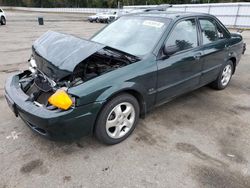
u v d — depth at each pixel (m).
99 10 48.47
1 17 17.44
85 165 2.35
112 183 2.14
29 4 72.19
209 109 3.68
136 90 2.62
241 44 4.63
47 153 2.51
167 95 3.15
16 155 2.46
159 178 2.21
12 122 3.09
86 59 2.45
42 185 2.10
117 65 2.68
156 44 2.87
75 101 2.18
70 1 70.88
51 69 2.39
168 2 51.22
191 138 2.86
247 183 2.18
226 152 2.61
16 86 2.74
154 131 2.99
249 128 3.15
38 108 2.23
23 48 8.37
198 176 2.25
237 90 4.57
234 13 21.84
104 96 2.32
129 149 2.62
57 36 2.83
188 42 3.27
